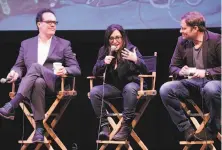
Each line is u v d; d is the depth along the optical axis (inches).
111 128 274.1
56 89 264.4
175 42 320.5
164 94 245.0
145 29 309.0
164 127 323.3
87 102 331.0
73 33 318.7
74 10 312.2
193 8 305.4
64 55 276.1
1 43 322.3
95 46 328.5
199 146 315.9
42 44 277.7
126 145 258.2
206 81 248.5
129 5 309.7
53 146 324.8
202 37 251.6
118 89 265.4
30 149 323.9
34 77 252.4
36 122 254.2
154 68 262.2
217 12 302.7
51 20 274.1
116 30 262.2
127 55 254.5
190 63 254.7
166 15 307.3
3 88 331.0
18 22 313.3
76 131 329.4
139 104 326.6
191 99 259.6
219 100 235.8
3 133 328.5
